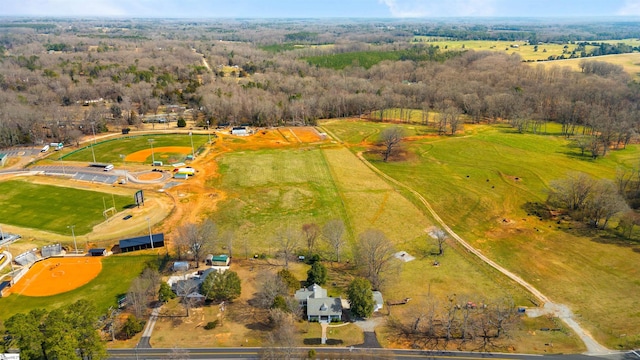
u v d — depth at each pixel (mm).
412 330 84938
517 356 78375
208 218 129125
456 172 169875
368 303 85938
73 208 133125
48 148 189625
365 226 126625
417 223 129625
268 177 161500
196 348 79375
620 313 90312
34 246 111938
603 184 135000
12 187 147625
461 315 89062
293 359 75562
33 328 65875
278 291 89438
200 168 168875
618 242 118875
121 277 100812
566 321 87812
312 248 114938
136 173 162500
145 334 82812
